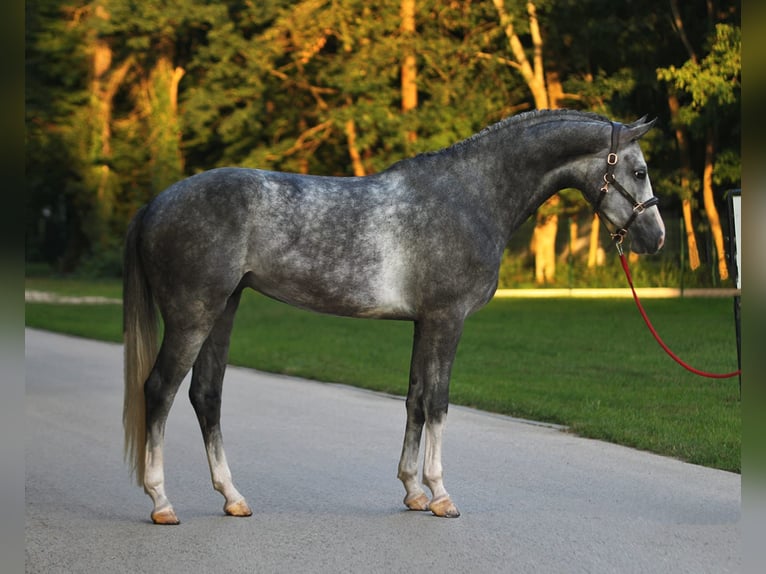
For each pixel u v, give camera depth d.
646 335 21.05
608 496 8.50
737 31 28.83
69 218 57.84
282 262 7.67
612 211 8.05
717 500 8.34
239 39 37.53
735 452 10.01
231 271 7.58
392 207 7.80
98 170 45.44
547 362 17.27
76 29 42.84
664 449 10.25
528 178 8.03
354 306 7.81
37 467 9.75
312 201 7.76
